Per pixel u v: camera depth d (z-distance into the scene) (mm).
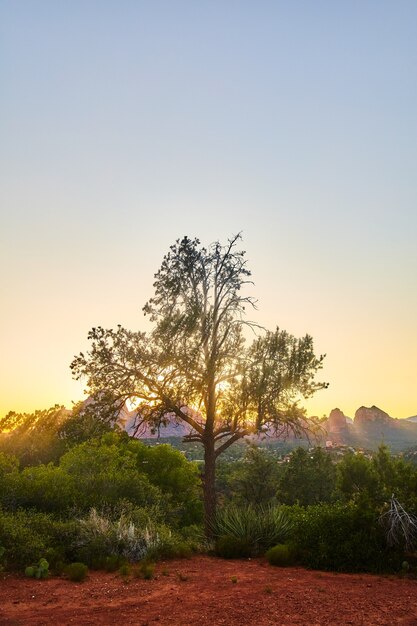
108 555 11891
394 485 13570
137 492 19578
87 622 6980
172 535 15336
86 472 19766
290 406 19375
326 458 54344
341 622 7113
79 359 20359
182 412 20266
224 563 12492
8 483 16141
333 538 12195
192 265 21000
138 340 20469
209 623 7012
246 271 21312
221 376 20062
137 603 8180
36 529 12281
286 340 19609
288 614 7543
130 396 20312
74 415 22453
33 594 8688
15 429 41812
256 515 15750
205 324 19922
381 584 9992
